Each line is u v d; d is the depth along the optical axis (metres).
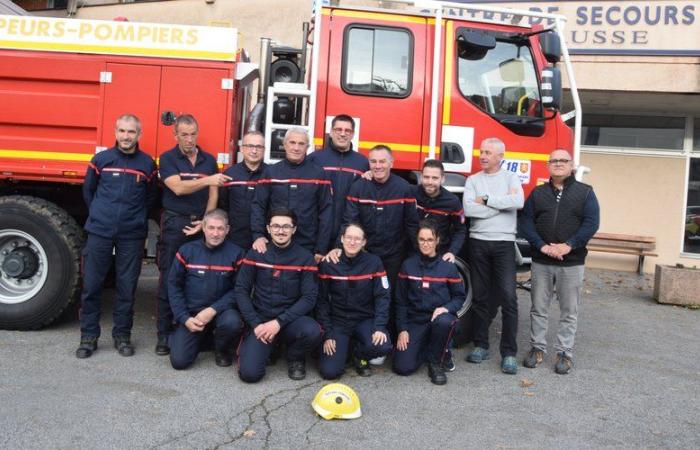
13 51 5.02
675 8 9.20
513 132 5.35
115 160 4.64
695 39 9.18
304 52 5.87
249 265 4.45
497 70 5.37
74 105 5.03
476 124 5.29
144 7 11.87
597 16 9.40
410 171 5.34
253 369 4.27
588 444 3.58
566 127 5.46
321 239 4.71
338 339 4.51
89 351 4.68
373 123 5.25
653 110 10.73
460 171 5.29
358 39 5.26
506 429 3.74
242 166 4.84
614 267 10.88
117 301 4.79
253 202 4.71
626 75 9.36
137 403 3.84
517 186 4.91
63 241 5.06
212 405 3.88
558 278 4.93
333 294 4.59
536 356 5.04
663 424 3.94
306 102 5.44
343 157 4.89
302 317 4.42
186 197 4.78
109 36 5.04
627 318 7.26
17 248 5.16
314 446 3.37
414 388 4.41
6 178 5.13
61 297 5.08
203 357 4.86
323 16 5.23
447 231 5.03
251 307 4.41
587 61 9.45
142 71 5.03
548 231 4.89
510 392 4.41
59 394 3.90
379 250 4.85
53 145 5.08
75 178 5.10
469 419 3.87
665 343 6.13
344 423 3.71
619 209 10.97
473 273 5.06
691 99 9.68
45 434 3.34
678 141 10.80
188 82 5.04
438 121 5.26
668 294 8.15
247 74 5.16
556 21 5.40
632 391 4.57
